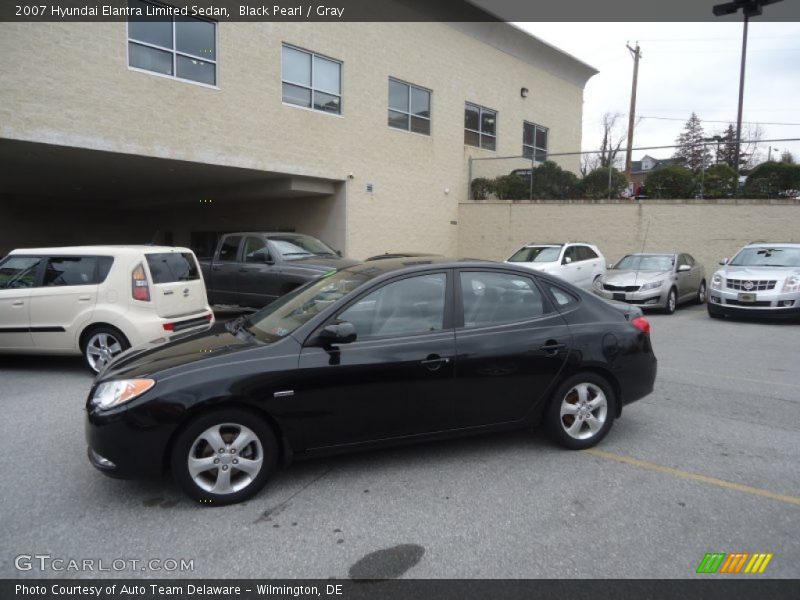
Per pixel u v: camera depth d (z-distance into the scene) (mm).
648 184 18062
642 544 3246
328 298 4262
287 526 3457
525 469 4246
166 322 7016
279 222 17375
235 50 12719
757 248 12875
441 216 18953
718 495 3832
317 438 3887
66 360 8094
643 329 4867
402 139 17172
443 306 4297
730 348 9070
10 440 4867
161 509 3668
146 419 3562
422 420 4129
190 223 20703
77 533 3387
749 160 19406
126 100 10977
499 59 21109
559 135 24891
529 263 13891
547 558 3113
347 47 15266
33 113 9812
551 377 4457
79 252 7117
